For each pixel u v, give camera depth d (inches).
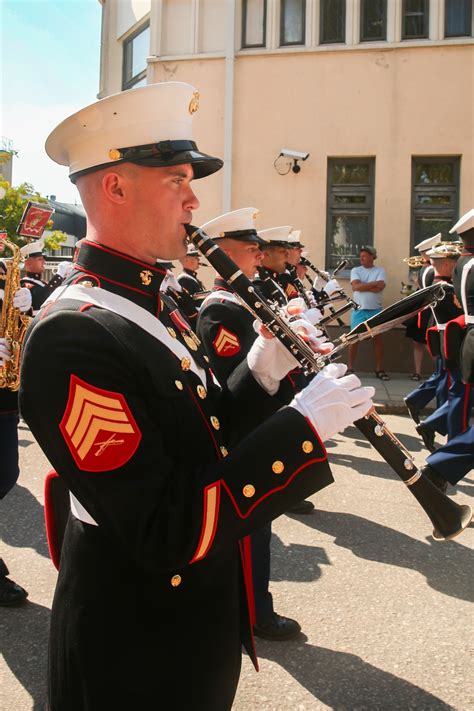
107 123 51.1
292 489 47.6
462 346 171.9
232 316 104.7
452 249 224.7
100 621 50.0
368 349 378.9
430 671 102.0
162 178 51.7
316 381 51.4
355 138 381.4
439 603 122.9
